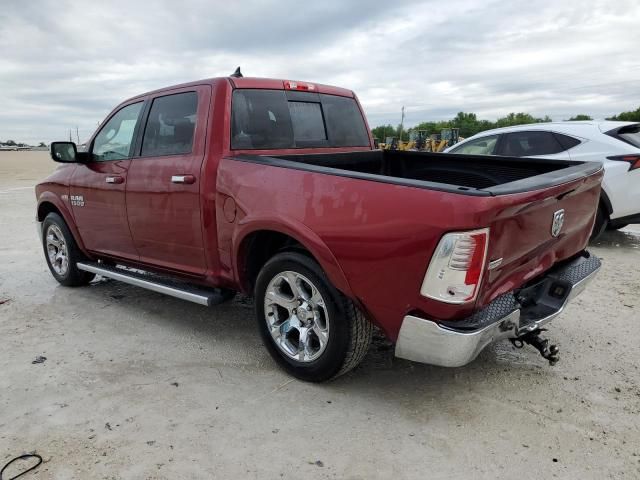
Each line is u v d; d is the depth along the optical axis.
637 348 3.80
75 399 3.19
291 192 3.13
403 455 2.62
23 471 2.53
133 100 4.41
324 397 3.17
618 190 6.48
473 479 2.45
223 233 3.60
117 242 4.59
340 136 4.59
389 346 3.87
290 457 2.62
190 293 3.86
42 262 6.63
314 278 3.09
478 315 2.66
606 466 2.52
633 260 6.23
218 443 2.73
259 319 3.52
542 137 7.16
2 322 4.51
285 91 4.12
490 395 3.18
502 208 2.45
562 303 3.14
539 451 2.64
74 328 4.35
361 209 2.80
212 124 3.67
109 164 4.50
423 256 2.57
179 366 3.62
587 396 3.15
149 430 2.85
